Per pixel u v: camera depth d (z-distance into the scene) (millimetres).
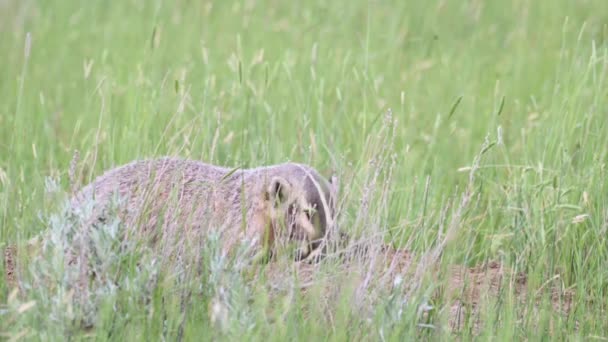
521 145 19250
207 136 17547
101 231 11664
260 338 11055
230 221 14539
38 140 19641
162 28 25984
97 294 11328
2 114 22344
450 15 30406
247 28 26719
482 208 16844
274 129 18219
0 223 14203
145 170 14781
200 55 24500
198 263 12203
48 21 28859
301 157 18453
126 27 28188
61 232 11812
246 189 14773
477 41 27297
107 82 20141
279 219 14289
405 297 11852
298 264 13188
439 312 12055
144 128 18109
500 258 15398
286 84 21312
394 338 11062
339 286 11977
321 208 14258
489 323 11914
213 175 15055
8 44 28438
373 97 21516
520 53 25250
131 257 11703
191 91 21359
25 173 17375
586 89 19000
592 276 14445
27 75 24938
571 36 27484
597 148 16656
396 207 16406
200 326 11312
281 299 11820
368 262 12414
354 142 19250
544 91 21828
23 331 10719
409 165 17406
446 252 12914
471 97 22047
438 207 16406
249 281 12117
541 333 12352
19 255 12305
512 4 30484
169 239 12352
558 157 16969
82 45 27594
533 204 15672
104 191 14406
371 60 23562
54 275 11523
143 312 11242
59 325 11023
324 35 26203
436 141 19797
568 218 15539
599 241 14953
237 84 19562
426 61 24578
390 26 27828
